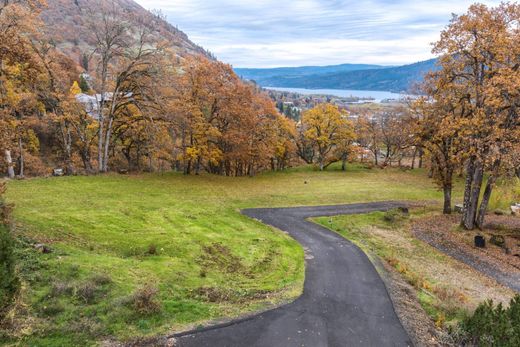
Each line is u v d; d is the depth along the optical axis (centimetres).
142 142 4381
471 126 2489
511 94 2395
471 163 2842
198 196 3108
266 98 5203
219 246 1941
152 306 1165
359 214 3183
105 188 2842
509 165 2553
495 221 3294
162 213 2381
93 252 1559
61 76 3406
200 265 1652
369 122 6769
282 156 6250
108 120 3719
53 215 1936
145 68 3331
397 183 4953
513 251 2503
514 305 1177
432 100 3045
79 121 3622
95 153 4647
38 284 1184
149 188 3088
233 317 1245
